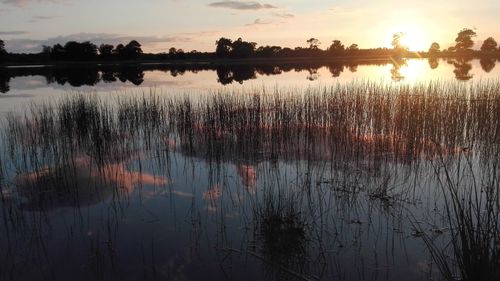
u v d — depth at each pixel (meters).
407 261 4.75
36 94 20.02
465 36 73.81
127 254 5.12
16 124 11.77
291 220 5.63
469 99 12.05
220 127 11.49
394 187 6.96
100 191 7.34
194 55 68.06
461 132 9.71
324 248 5.09
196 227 5.79
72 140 10.86
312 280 4.47
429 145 9.36
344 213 6.02
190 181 7.75
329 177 7.59
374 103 11.35
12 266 4.88
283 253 5.02
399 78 25.00
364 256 4.89
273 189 7.02
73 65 55.31
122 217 6.20
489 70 33.06
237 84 22.70
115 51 62.12
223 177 7.90
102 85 24.50
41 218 6.23
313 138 10.02
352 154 8.98
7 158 9.38
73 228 5.87
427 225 5.56
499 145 8.65
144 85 23.52
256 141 10.11
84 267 4.84
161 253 5.12
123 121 12.12
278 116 11.32
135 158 9.40
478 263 3.98
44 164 8.92
